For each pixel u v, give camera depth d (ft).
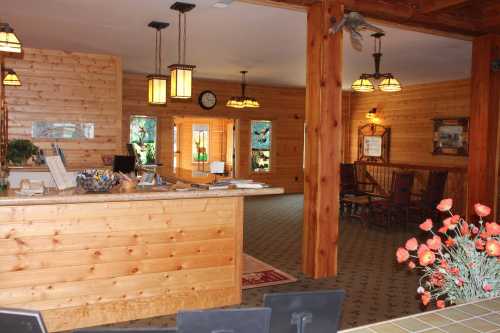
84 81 25.44
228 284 12.41
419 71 30.55
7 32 12.44
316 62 14.97
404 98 38.11
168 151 36.81
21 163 21.74
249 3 15.15
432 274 5.75
